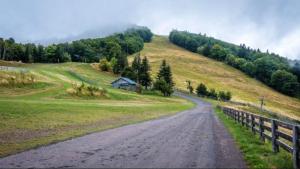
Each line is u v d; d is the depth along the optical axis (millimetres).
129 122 26875
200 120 31938
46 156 11281
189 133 19266
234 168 9945
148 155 11680
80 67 156875
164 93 109688
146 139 15961
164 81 110062
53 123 23172
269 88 192375
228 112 41281
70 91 64938
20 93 59375
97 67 163000
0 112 25094
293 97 182625
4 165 9844
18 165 9867
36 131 18688
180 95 123375
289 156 12117
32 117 24953
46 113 28297
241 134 19594
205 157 11570
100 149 12812
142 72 120188
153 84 118125
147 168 9656
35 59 178000
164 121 28812
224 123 29297
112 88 105375
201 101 105750
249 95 162375
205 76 195000
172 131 20125
